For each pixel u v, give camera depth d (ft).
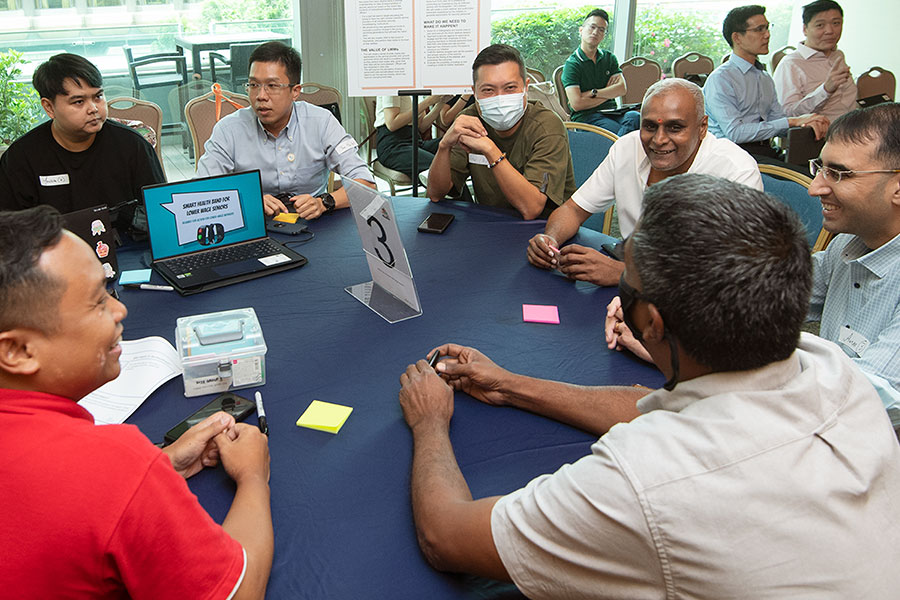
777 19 22.50
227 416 3.70
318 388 4.43
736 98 14.12
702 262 2.36
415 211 7.91
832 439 2.41
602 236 7.22
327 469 3.69
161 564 2.50
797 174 6.98
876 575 2.28
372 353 4.86
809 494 2.28
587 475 2.52
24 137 7.56
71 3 13.87
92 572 2.45
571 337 5.13
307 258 6.52
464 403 4.31
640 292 2.59
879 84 19.38
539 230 7.37
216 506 3.38
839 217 4.67
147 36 14.84
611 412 3.97
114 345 2.78
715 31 21.58
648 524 2.33
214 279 5.85
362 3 9.08
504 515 2.74
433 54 9.27
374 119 15.05
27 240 2.43
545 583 2.64
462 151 8.84
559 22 19.48
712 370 2.55
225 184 6.37
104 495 2.39
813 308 5.60
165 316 5.33
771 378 2.48
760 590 2.25
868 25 22.31
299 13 15.84
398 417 4.15
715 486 2.30
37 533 2.35
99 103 7.25
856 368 2.77
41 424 2.48
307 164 9.08
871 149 4.39
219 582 2.59
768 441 2.35
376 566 3.09
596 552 2.47
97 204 7.80
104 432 2.53
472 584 3.01
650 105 6.41
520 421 4.12
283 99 8.30
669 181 2.64
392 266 5.43
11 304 2.39
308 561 3.10
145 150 8.02
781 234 2.38
